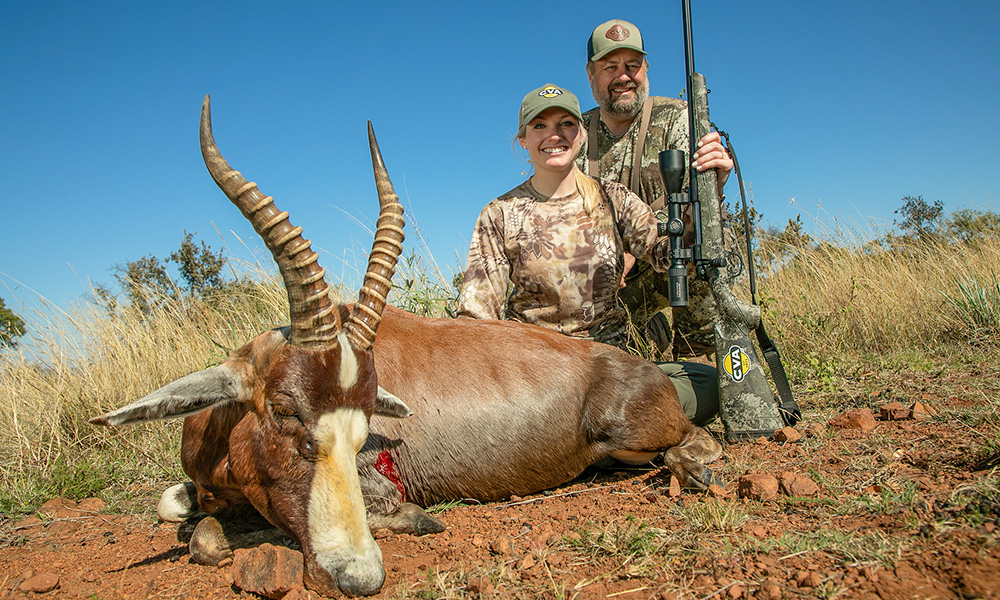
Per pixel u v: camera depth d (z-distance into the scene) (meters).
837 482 1.27
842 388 1.99
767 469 1.42
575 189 1.84
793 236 3.43
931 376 2.00
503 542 1.13
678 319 2.31
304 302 1.06
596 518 1.26
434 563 1.13
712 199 1.62
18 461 1.92
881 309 2.64
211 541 1.23
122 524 1.55
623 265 1.88
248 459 1.13
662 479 1.47
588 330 1.85
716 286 1.62
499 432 1.43
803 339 2.40
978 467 1.24
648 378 1.51
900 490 1.19
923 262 3.18
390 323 1.51
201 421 1.31
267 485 1.10
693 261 1.63
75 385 2.28
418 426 1.41
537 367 1.48
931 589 0.84
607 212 1.83
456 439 1.42
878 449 1.43
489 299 1.82
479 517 1.37
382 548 1.21
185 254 4.19
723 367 1.63
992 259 3.07
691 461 1.40
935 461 1.31
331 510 1.04
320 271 1.07
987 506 1.02
